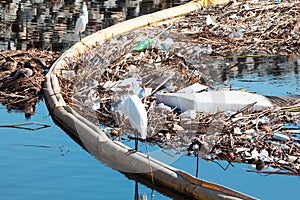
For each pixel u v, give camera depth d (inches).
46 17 1588.3
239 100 877.8
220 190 637.3
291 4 1529.3
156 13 1491.1
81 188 679.7
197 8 1585.9
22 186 682.2
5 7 1680.6
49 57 1186.6
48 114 916.0
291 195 663.8
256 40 1330.0
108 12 1663.4
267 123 831.1
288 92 1006.4
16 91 1003.3
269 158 739.4
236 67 1168.2
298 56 1253.7
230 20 1455.5
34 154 767.1
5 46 1298.0
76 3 1755.7
